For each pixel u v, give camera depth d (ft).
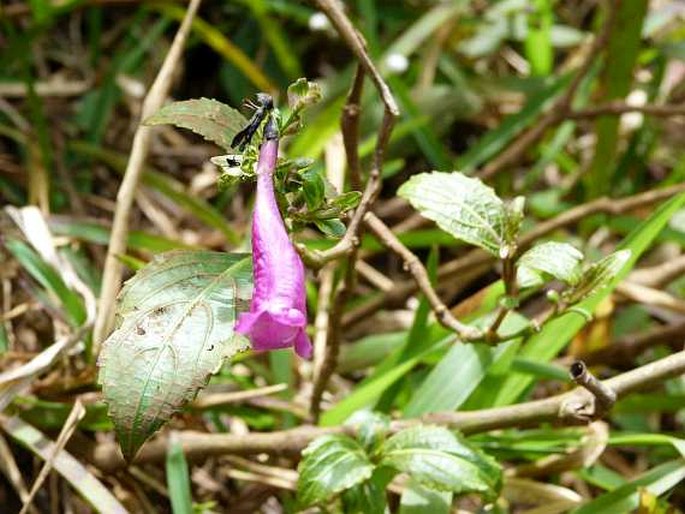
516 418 0.94
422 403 1.04
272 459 1.12
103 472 1.07
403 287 1.31
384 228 0.98
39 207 1.39
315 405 1.10
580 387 0.93
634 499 0.97
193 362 0.72
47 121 1.56
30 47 1.56
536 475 1.07
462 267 1.35
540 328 0.90
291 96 0.75
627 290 1.30
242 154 0.75
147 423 0.71
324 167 1.47
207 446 1.01
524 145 1.45
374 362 1.22
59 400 1.08
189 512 0.97
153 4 1.57
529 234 1.34
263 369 1.20
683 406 1.12
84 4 1.57
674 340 1.22
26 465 1.14
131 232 1.27
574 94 1.45
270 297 0.68
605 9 1.55
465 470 0.87
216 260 0.78
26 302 1.24
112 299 1.13
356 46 0.92
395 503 1.08
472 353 1.05
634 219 1.40
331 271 1.29
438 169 1.45
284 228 0.71
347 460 0.89
